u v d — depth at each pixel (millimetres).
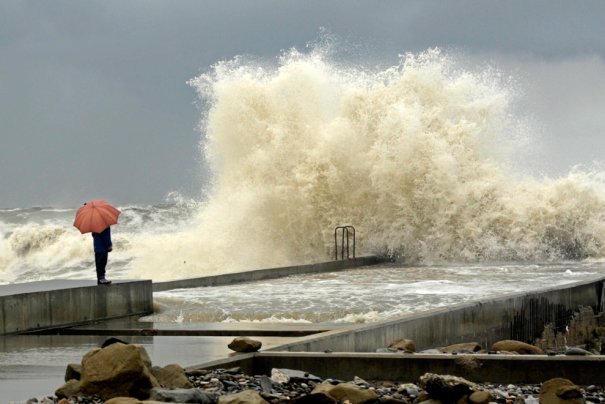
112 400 7602
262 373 10883
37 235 45156
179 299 20406
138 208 60750
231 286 24109
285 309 18344
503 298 17609
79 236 44062
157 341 13820
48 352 12828
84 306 17188
